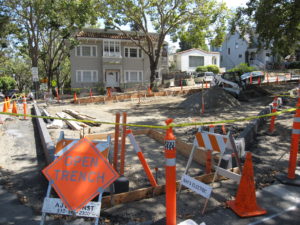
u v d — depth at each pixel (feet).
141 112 48.01
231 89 58.29
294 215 12.50
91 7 76.13
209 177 15.79
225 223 11.84
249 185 12.57
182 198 14.03
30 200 14.06
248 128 24.29
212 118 38.09
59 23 83.71
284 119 33.45
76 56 101.65
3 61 158.92
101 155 11.34
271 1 48.88
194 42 85.71
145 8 79.51
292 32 50.29
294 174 16.30
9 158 21.43
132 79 110.52
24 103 41.98
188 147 20.93
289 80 90.07
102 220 11.85
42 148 24.40
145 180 16.47
